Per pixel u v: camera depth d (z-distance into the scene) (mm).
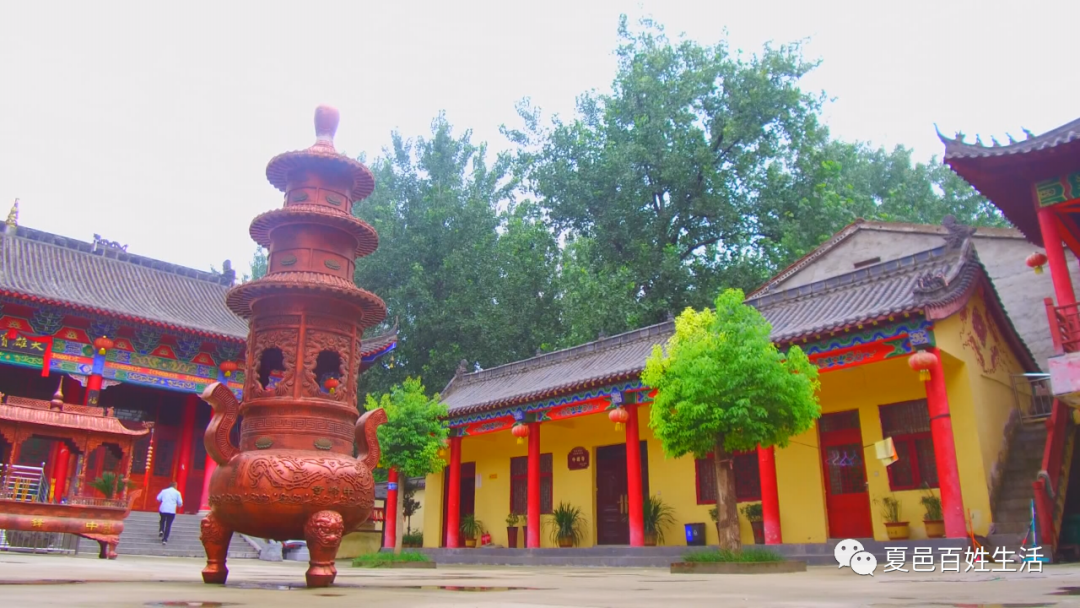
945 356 17422
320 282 7016
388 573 12664
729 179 42125
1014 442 19203
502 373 31219
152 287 37812
